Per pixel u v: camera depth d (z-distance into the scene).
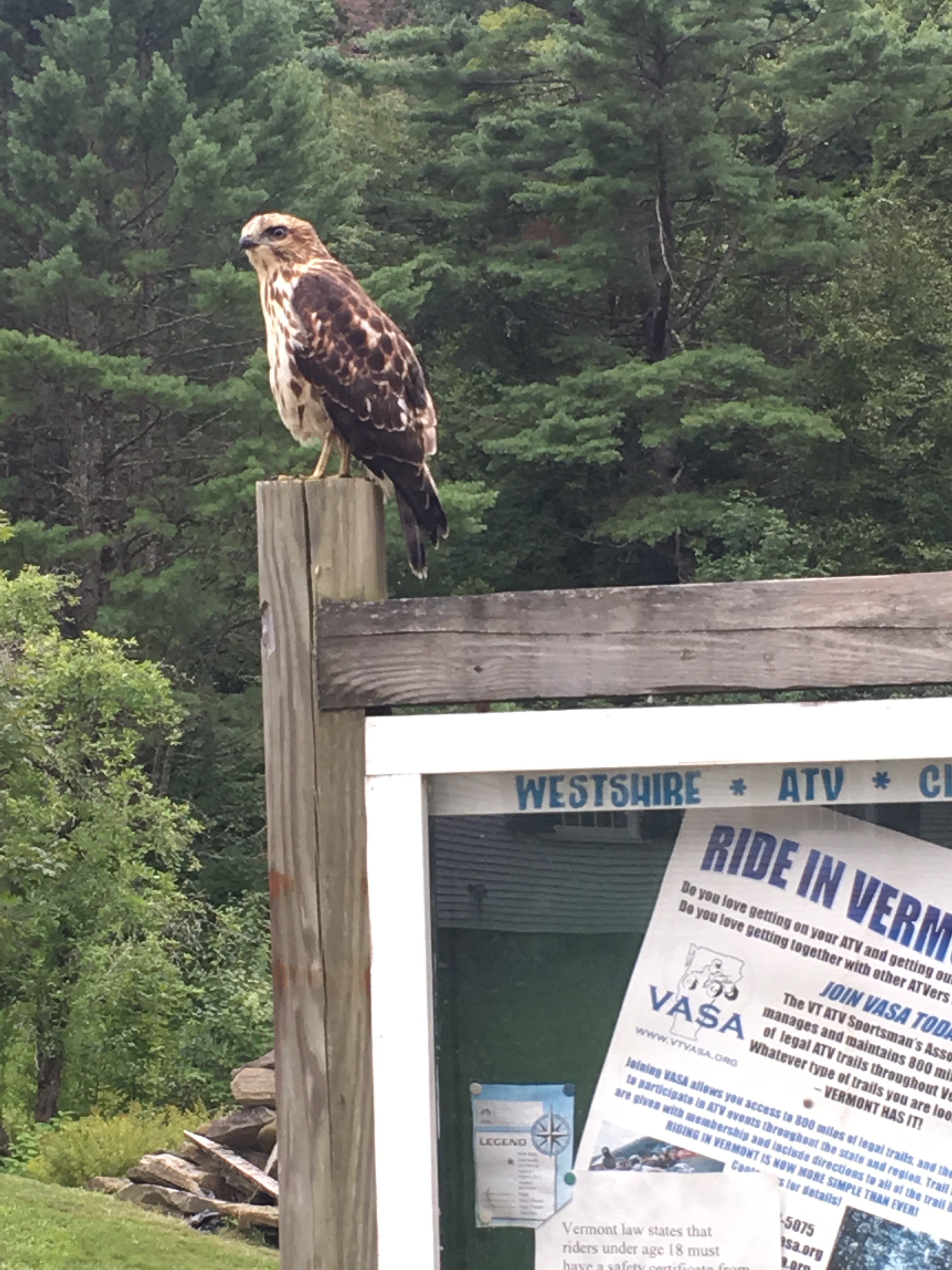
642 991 2.39
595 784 2.37
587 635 2.30
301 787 2.34
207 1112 13.95
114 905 13.53
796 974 2.37
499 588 26.88
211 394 19.61
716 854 2.39
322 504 2.36
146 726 16.62
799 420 22.55
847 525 24.97
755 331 27.03
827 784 2.34
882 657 2.25
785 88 24.33
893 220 26.14
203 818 20.77
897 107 24.72
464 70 26.45
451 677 2.31
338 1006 2.31
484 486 24.42
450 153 27.06
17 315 20.91
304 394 3.62
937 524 25.47
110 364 19.03
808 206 23.66
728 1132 2.38
